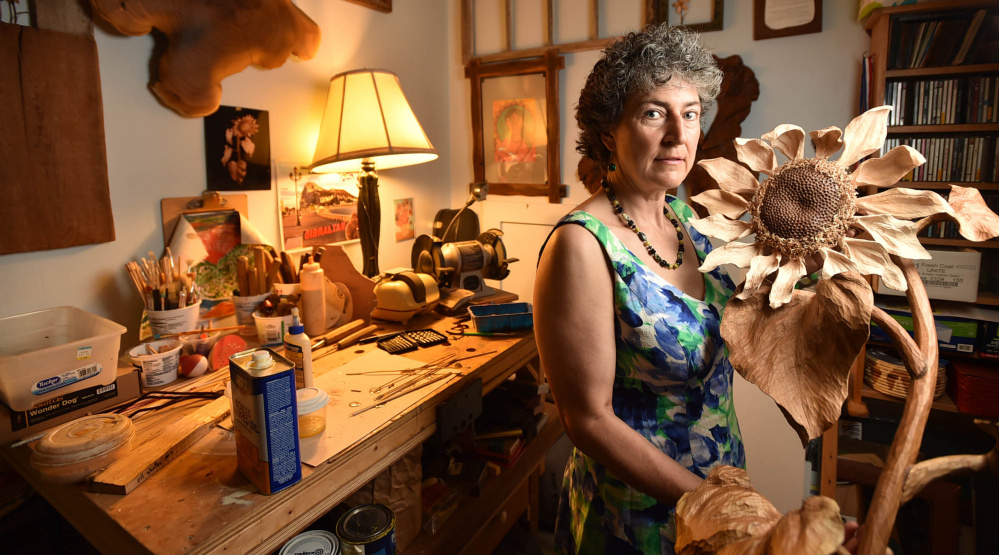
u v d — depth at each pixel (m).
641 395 0.94
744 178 0.75
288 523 0.93
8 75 1.21
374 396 1.24
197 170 1.61
